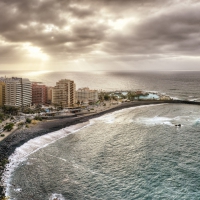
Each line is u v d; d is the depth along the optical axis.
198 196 71.81
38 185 79.19
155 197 71.88
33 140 124.12
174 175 85.81
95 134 141.50
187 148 115.25
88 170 90.88
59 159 101.50
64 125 155.62
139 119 183.50
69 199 71.38
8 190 75.62
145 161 99.19
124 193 74.50
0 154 102.25
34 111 192.12
